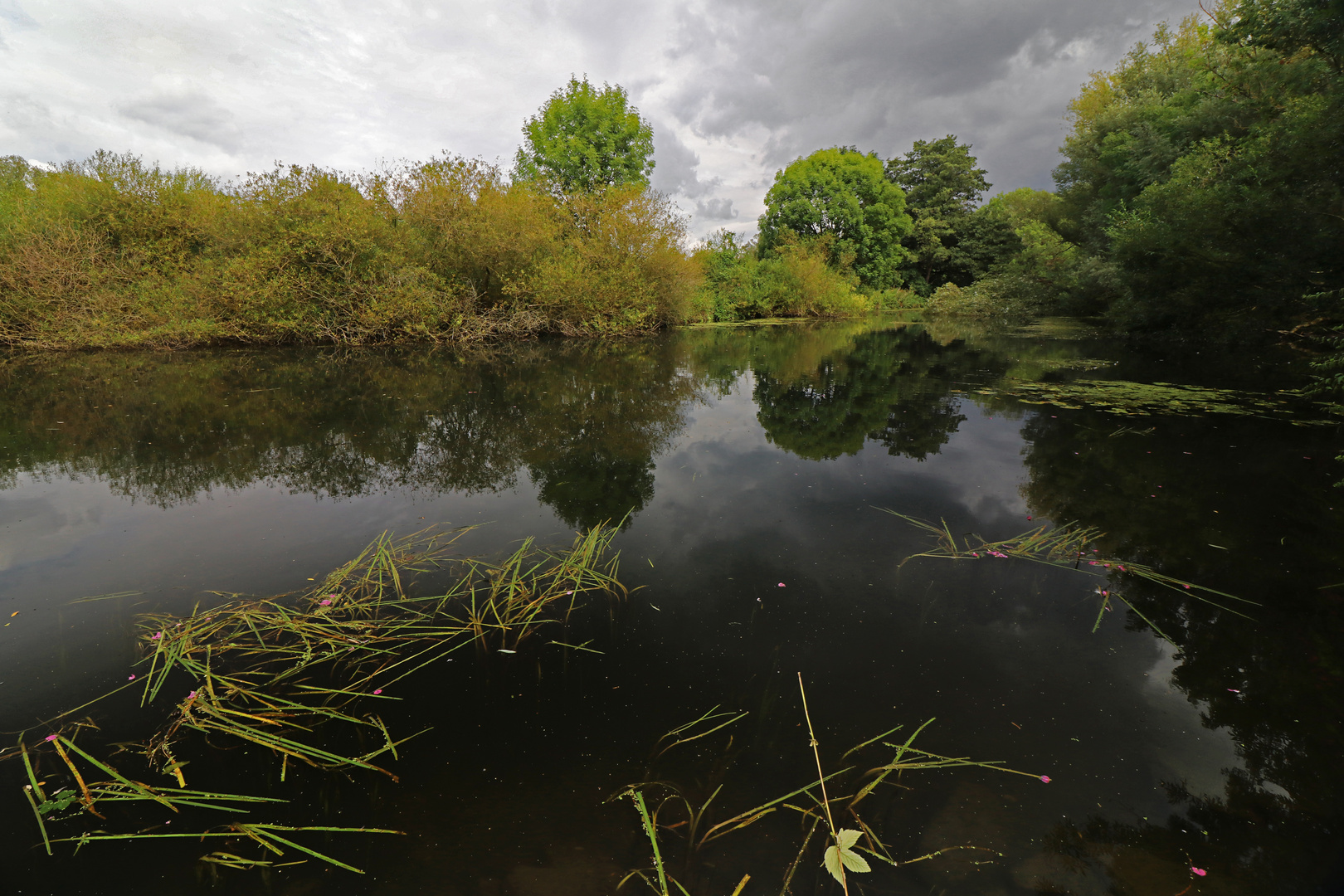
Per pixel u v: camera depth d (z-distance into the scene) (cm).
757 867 109
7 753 139
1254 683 162
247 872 110
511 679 166
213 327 1023
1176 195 877
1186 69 1378
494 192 1199
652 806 123
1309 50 757
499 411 545
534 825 119
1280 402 539
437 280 1154
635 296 1408
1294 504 295
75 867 112
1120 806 123
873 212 2828
